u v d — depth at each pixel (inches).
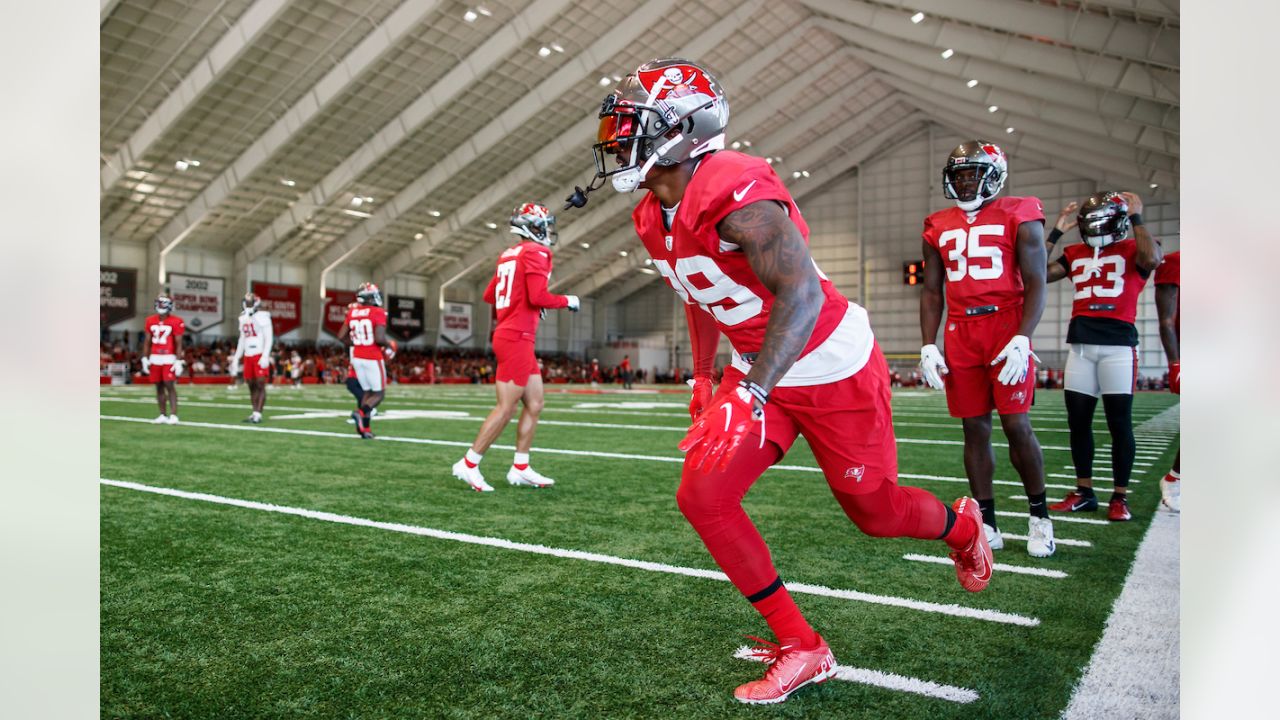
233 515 146.3
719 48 938.7
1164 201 1209.4
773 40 956.0
